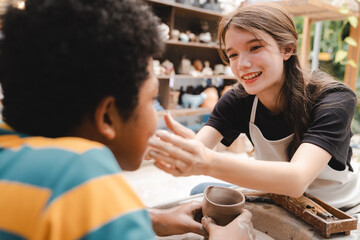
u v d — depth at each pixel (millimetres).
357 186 1226
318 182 1204
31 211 370
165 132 681
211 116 1346
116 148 523
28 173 392
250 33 948
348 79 3604
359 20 3303
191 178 2846
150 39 481
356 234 875
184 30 3803
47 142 432
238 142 3787
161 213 874
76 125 463
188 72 3691
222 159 739
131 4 475
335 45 3734
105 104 456
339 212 912
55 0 426
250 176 776
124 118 485
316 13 3053
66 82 425
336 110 961
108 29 425
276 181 797
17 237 368
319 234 862
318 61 3766
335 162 991
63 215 360
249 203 1049
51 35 413
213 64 4242
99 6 439
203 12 3520
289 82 1064
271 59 975
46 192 375
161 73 3357
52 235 348
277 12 1003
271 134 1211
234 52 1018
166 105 3590
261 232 952
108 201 379
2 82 466
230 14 1024
